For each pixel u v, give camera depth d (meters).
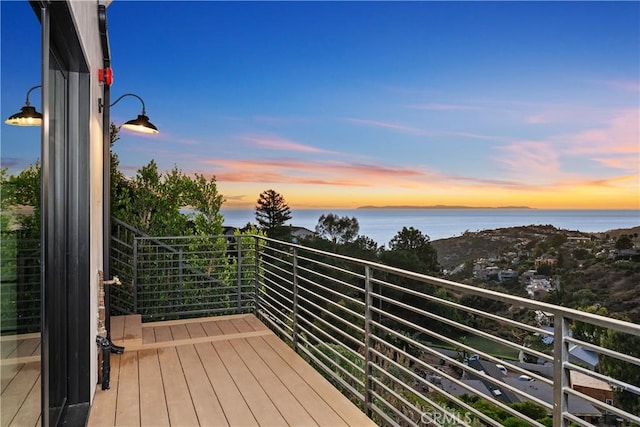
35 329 1.45
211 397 2.95
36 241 1.44
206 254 6.36
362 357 2.85
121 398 2.93
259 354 3.86
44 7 1.46
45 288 1.54
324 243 11.88
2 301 1.12
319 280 7.16
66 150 2.53
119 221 5.77
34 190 1.41
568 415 1.53
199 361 3.68
